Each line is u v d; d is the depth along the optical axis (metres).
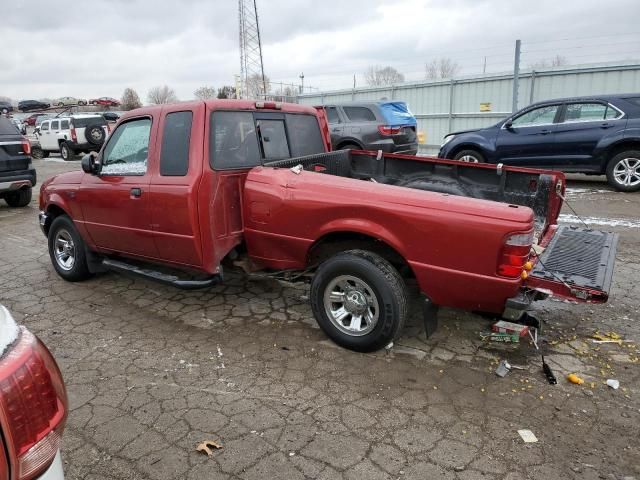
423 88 18.52
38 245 7.14
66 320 4.42
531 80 15.41
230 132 4.09
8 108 41.50
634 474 2.46
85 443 2.76
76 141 20.38
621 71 13.71
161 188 4.02
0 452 1.31
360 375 3.40
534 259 3.48
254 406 3.07
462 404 3.05
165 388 3.29
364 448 2.67
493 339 3.69
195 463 2.58
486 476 2.46
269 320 4.31
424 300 3.45
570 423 2.85
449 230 3.15
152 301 4.83
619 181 9.39
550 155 9.95
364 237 3.68
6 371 1.36
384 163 5.36
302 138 4.94
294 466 2.55
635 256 5.70
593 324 4.08
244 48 45.25
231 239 4.06
